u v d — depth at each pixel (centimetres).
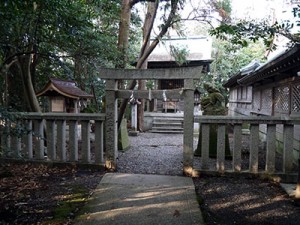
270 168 423
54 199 343
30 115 475
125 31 684
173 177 434
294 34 409
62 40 448
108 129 470
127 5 684
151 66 1389
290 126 411
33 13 358
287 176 411
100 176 439
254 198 353
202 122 437
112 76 455
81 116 473
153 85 1540
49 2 334
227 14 550
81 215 301
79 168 476
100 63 564
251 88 949
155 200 342
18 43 390
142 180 418
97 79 845
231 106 1455
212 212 314
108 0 657
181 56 888
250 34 426
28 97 586
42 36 419
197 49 1454
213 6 562
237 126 428
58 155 486
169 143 827
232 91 1427
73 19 395
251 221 292
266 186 395
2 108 281
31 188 381
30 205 324
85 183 405
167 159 573
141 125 1140
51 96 658
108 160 472
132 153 644
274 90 670
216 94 625
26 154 493
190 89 431
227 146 593
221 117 429
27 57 556
